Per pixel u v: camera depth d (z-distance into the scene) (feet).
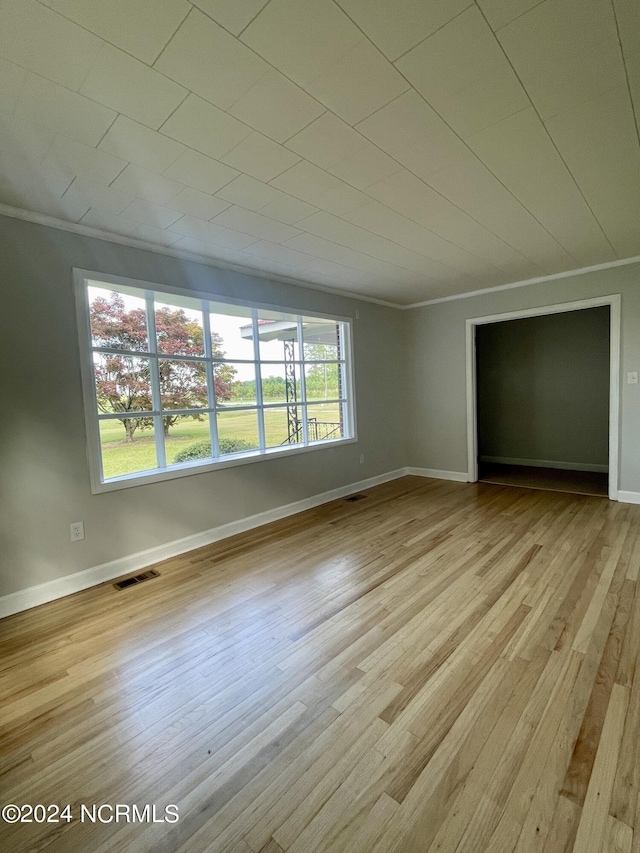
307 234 9.86
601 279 13.58
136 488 10.02
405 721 5.07
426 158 6.77
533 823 3.80
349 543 11.05
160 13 3.96
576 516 12.40
